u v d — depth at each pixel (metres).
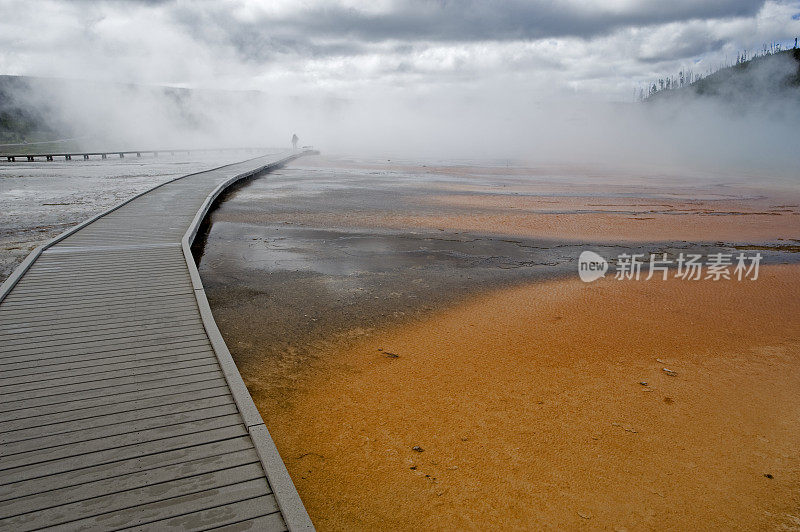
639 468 3.38
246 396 3.46
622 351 5.18
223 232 10.37
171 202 11.55
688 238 10.66
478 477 3.26
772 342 5.45
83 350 4.16
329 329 5.60
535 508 3.00
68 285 5.72
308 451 3.48
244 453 2.95
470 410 4.04
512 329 5.70
